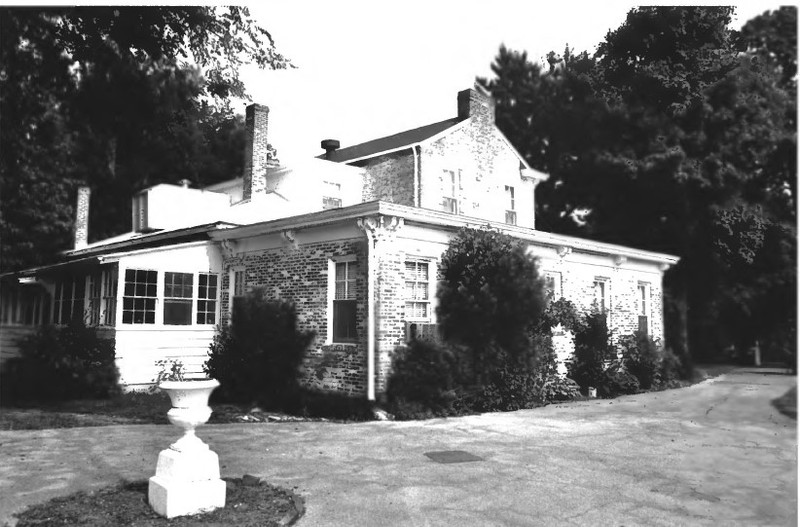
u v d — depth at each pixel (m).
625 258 16.61
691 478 6.03
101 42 12.10
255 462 6.83
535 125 25.31
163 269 13.14
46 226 17.27
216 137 23.55
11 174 15.30
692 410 9.22
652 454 7.23
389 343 10.66
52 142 14.89
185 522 4.59
